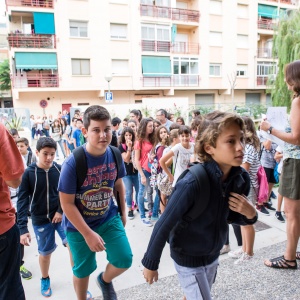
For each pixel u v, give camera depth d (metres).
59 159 11.59
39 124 16.11
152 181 4.59
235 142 1.57
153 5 24.77
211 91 28.77
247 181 1.75
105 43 23.42
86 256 2.32
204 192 1.61
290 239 3.03
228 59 28.42
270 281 2.88
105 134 2.10
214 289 2.78
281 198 4.49
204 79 27.69
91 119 2.08
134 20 24.11
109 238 2.35
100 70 23.53
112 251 2.33
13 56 21.97
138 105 17.38
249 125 3.52
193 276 1.79
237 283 2.86
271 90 19.42
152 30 25.12
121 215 2.59
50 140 2.90
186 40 27.89
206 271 1.91
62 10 22.06
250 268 3.12
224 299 2.64
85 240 2.16
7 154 1.87
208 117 1.69
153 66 25.30
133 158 4.84
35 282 3.10
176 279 3.01
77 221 2.12
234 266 3.19
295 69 2.61
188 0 27.16
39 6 21.59
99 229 2.34
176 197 1.63
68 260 3.56
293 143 2.68
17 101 22.64
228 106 24.75
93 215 2.29
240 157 1.57
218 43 28.05
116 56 23.89
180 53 26.42
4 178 1.91
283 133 2.76
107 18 23.30
